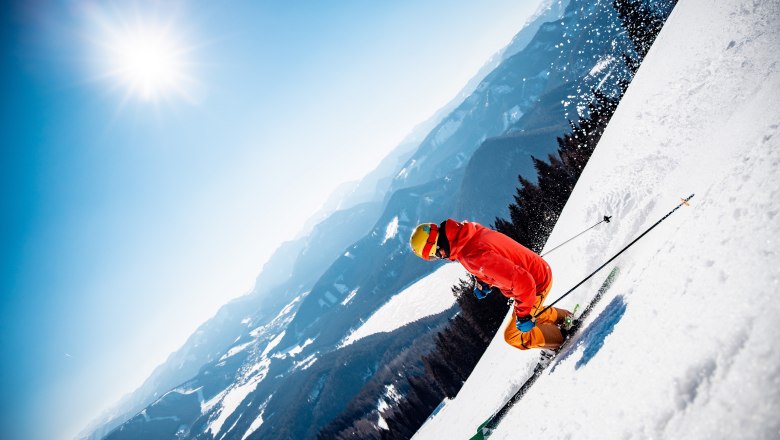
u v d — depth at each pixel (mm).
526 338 3320
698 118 4098
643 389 1370
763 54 3303
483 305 37938
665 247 2066
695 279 1492
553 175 40062
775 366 918
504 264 2826
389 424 68250
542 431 2131
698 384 1137
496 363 8336
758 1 4043
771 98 2307
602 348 2025
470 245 2939
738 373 1013
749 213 1416
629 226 4066
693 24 6223
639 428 1269
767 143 1640
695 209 1980
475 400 8188
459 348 46031
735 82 3596
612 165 6535
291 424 156750
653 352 1455
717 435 963
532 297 2865
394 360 123938
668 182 3789
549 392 2527
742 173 1665
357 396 119750
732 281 1265
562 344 3295
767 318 1032
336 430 113375
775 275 1101
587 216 6473
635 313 1861
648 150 5156
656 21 25203
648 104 6441
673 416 1156
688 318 1376
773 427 832
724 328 1158
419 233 3020
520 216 42188
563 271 5660
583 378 2016
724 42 4371
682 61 5746
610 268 3633
